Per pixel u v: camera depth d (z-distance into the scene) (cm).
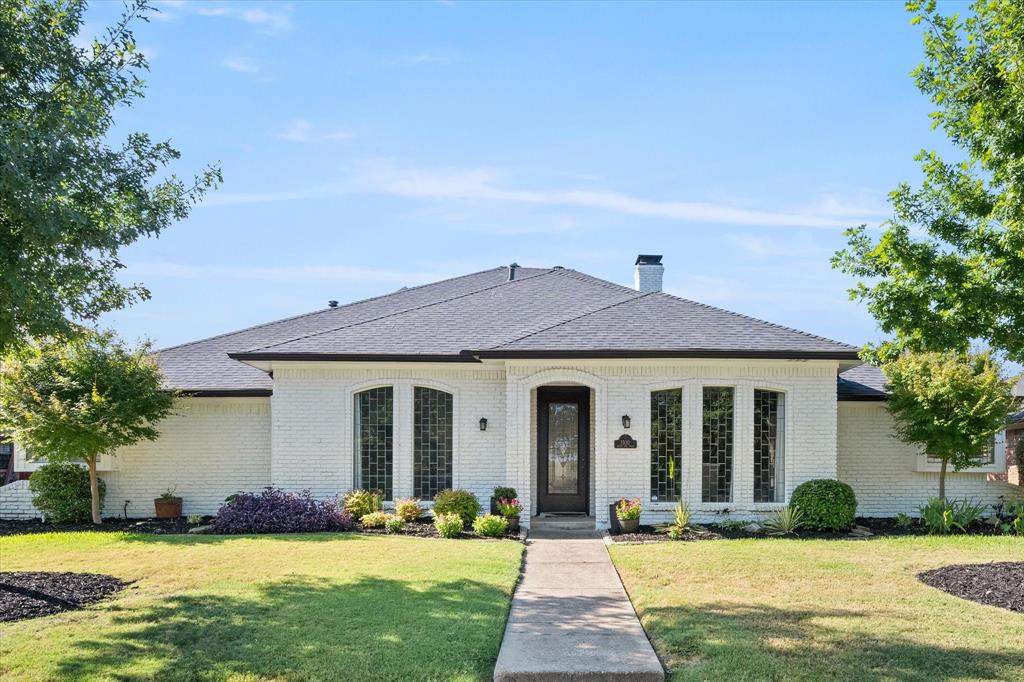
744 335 1661
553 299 2016
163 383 1761
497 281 2253
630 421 1623
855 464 1803
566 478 1798
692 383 1633
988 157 991
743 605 961
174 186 991
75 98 911
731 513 1617
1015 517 1662
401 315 1906
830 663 750
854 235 1114
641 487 1617
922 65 1027
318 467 1711
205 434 1828
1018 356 1014
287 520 1559
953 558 1245
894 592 1023
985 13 965
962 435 1617
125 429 1683
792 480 1623
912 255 1029
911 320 1045
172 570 1157
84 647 802
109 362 1656
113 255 932
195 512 1814
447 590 1028
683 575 1134
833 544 1384
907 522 1655
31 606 942
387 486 1723
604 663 764
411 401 1720
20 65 867
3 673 731
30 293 845
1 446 2419
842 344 1633
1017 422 2072
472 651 796
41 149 777
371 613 919
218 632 848
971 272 1017
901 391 1658
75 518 1767
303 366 1716
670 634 848
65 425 1583
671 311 1784
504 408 1719
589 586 1099
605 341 1627
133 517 1809
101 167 874
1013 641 810
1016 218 952
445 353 1681
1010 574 1076
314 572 1137
